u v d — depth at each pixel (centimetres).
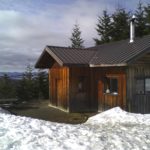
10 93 3012
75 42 5903
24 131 921
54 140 864
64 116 1802
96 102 1945
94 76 1958
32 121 1088
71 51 2066
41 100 2802
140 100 1712
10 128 941
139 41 1964
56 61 1995
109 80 1834
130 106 1670
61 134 932
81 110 1959
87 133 979
